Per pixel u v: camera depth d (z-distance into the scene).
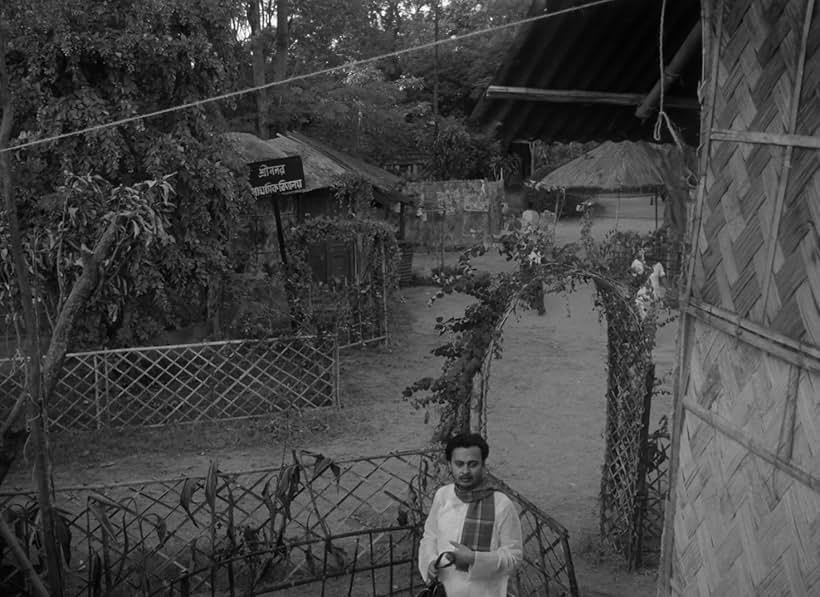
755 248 3.26
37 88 11.34
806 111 2.96
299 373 11.83
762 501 3.20
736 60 3.38
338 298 14.26
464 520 4.23
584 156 23.94
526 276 6.56
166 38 11.81
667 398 11.82
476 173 32.91
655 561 7.10
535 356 14.40
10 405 10.05
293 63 30.28
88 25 11.69
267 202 17.23
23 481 8.95
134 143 11.97
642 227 33.78
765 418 3.20
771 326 3.14
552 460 9.56
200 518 7.65
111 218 5.96
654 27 4.71
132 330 11.87
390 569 6.24
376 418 11.06
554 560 6.99
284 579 6.46
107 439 10.18
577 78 5.03
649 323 6.79
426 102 33.50
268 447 10.02
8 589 5.68
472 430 6.57
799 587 2.97
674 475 3.90
